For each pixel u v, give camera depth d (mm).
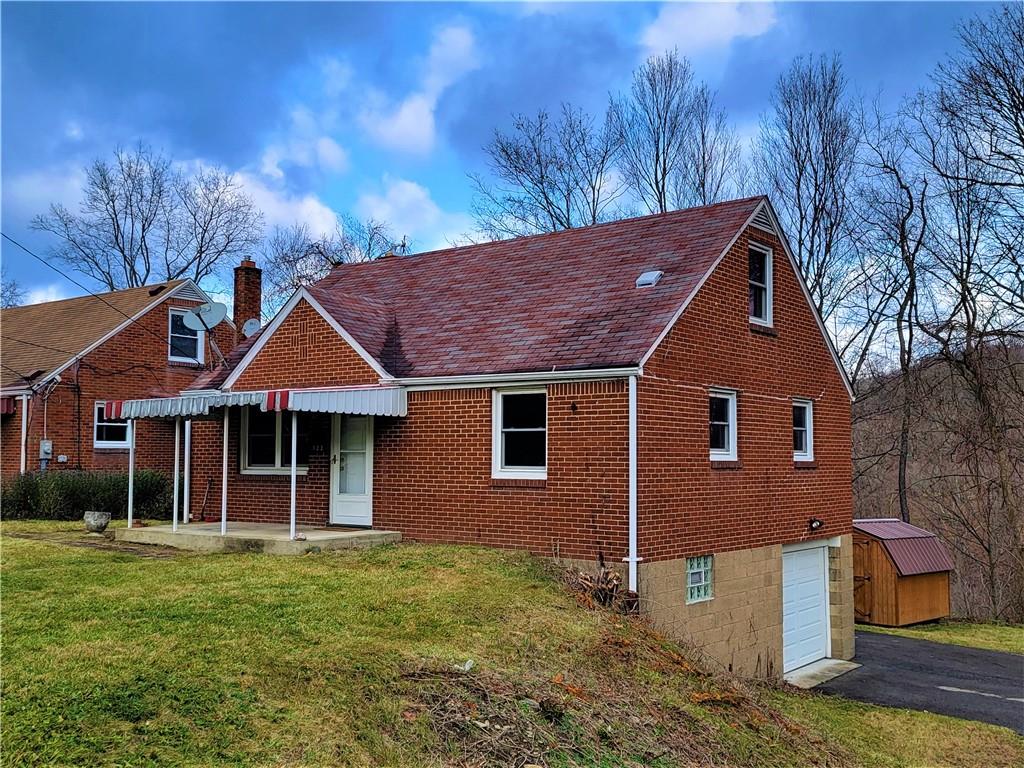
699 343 13633
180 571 11516
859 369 30812
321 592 10383
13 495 19469
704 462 13547
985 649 19000
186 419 15945
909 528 23750
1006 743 11672
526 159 38438
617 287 14312
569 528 12609
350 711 7004
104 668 7152
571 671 8953
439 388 14109
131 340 25328
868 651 18469
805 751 9406
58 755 5719
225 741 6254
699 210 15945
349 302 15977
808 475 16609
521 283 15969
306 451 15773
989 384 26234
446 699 7594
